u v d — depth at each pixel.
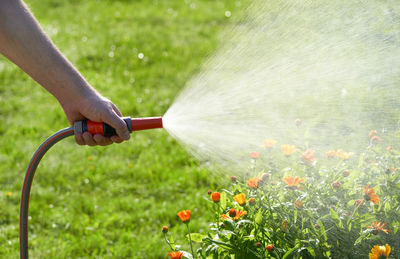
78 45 9.23
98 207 4.26
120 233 3.83
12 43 1.90
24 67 1.95
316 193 2.16
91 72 7.94
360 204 2.06
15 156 5.26
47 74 1.93
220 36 9.43
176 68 8.05
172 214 4.00
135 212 4.15
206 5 11.99
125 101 6.70
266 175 2.13
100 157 5.24
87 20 11.01
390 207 2.14
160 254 3.46
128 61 8.47
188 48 8.98
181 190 4.47
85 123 1.95
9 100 6.95
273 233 2.05
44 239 3.75
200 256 2.21
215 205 2.47
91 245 3.65
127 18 11.19
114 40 9.52
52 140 2.01
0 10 1.86
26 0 12.05
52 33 9.90
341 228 2.01
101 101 1.95
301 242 2.04
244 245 2.03
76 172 4.90
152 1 12.65
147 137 5.70
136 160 5.17
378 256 1.84
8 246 3.64
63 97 1.97
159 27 10.41
